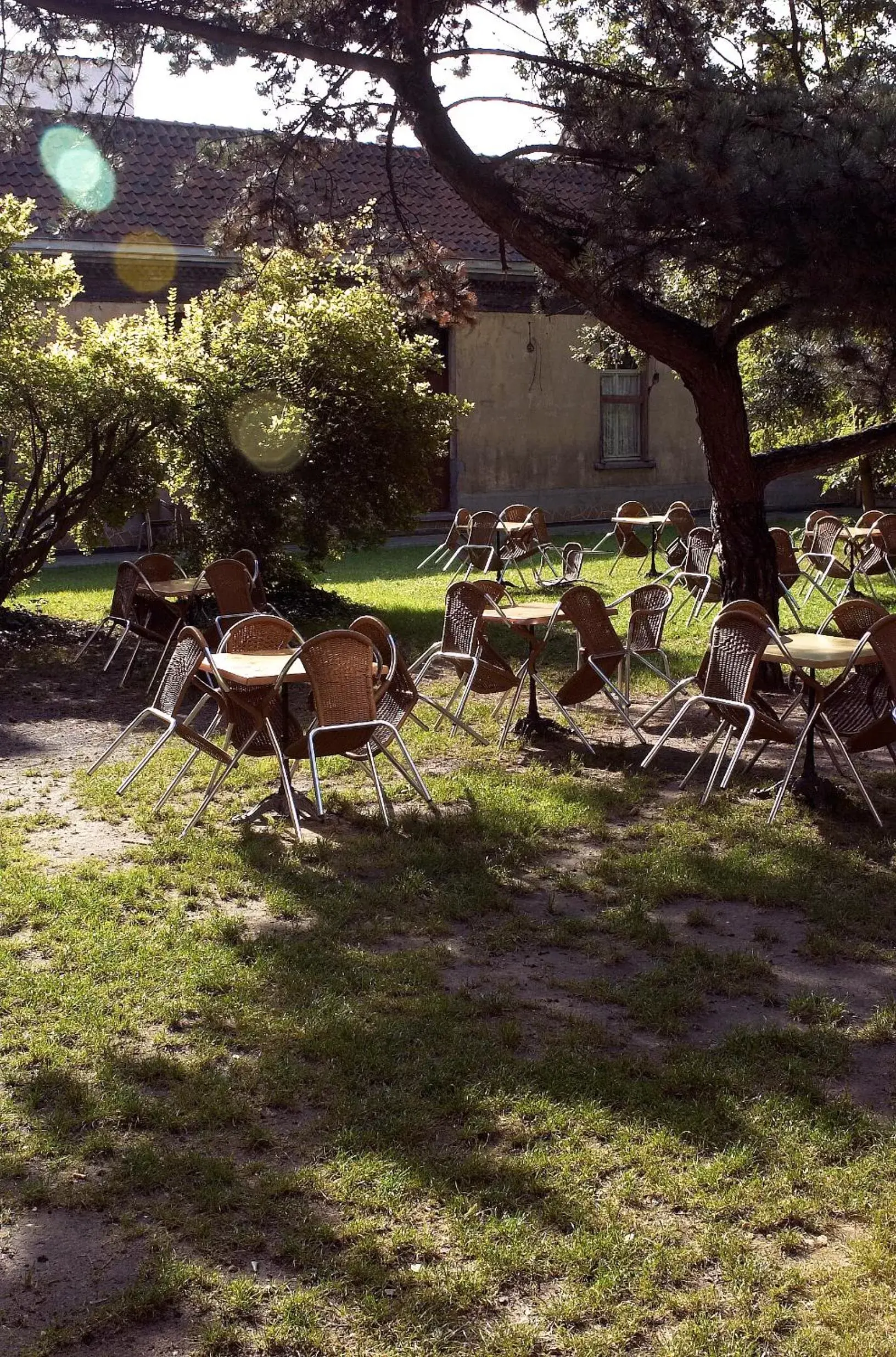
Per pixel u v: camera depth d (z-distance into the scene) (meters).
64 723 8.79
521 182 8.38
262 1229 3.23
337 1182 3.41
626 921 5.25
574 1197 3.35
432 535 21.20
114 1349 2.83
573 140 8.22
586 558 18.03
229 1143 3.62
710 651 7.02
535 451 23.06
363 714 6.34
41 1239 3.20
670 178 6.89
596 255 7.59
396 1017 4.36
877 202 6.63
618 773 7.52
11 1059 4.07
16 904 5.33
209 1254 3.13
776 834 6.32
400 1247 3.15
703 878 5.73
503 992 4.58
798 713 8.97
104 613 13.01
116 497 11.90
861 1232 3.22
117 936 5.04
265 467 12.21
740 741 6.94
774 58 9.73
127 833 6.43
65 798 7.02
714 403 8.88
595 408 23.62
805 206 6.68
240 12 9.15
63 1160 3.51
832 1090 3.90
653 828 6.47
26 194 18.12
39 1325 2.89
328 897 5.50
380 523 12.96
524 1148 3.59
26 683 10.02
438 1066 4.01
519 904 5.51
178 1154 3.54
